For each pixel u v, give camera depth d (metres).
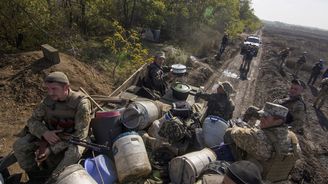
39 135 3.43
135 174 3.39
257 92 12.52
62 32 11.42
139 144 3.55
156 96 6.25
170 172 3.76
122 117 4.14
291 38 68.12
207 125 4.54
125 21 16.72
